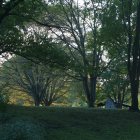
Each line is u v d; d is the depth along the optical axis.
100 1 33.88
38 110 19.95
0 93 18.25
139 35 23.11
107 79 38.97
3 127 12.63
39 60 18.81
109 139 15.19
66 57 19.11
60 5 35.47
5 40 18.64
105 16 26.25
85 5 36.50
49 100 52.28
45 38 19.34
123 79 40.47
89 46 35.53
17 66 45.19
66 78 49.22
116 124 17.97
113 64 35.69
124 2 23.86
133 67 22.91
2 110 16.55
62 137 14.52
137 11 23.02
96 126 17.12
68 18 36.72
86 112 20.72
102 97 45.91
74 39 37.56
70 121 17.48
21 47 18.73
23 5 18.62
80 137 14.87
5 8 17.28
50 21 34.03
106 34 26.09
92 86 38.59
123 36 25.94
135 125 17.97
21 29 21.48
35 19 21.03
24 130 12.45
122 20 24.83
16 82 47.81
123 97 44.47
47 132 14.85
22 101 52.19
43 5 20.52
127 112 21.78
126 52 27.19
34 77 48.06
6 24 19.02
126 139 15.38
